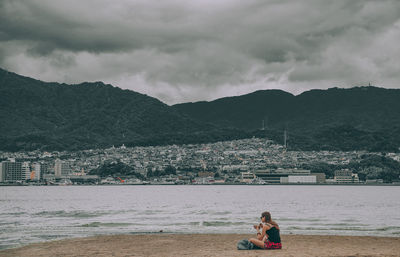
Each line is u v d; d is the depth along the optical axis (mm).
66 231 43969
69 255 27312
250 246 27562
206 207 96125
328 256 25391
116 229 46344
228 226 49781
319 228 47688
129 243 33750
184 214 70875
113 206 101812
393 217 63688
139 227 48500
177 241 35156
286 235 39844
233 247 30750
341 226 49781
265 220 27828
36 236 39656
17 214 70312
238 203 120750
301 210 84000
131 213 73562
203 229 46656
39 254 27891
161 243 33844
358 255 26047
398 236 40375
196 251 28469
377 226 49812
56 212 76000
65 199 156750
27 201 137125
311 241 35062
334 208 91812
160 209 87500
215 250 28781
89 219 59625
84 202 128750
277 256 24797
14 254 27984
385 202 126562
